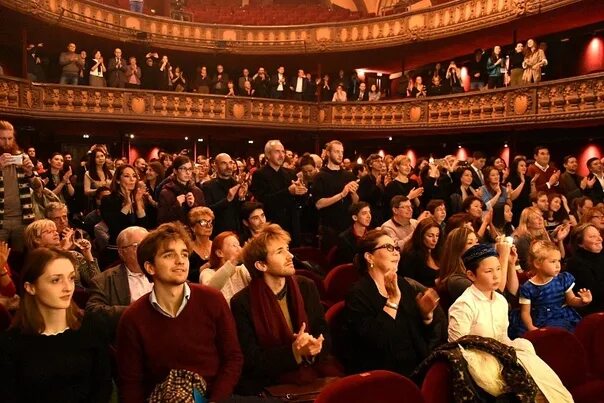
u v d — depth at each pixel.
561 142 12.55
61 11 13.62
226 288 3.82
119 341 2.79
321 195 5.98
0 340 2.54
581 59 12.97
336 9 20.03
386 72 19.25
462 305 3.46
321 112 16.69
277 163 5.96
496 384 2.78
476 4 13.50
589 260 4.84
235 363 2.88
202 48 17.39
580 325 3.66
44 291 2.57
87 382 2.64
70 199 8.09
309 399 2.91
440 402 2.74
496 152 14.03
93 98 14.35
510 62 12.48
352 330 3.52
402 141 16.75
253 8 20.06
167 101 15.40
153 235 2.81
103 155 7.57
